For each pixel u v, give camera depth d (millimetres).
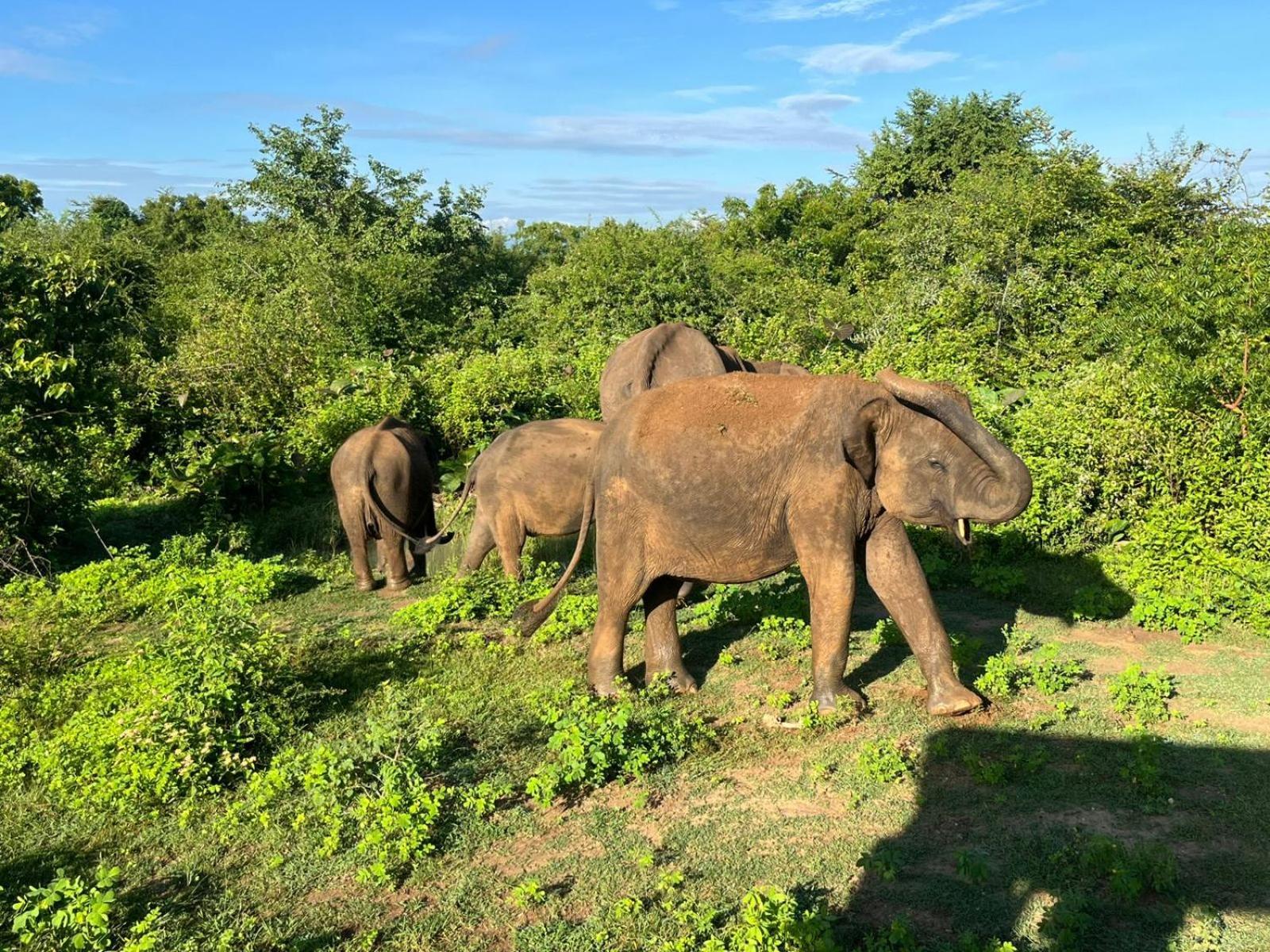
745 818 4918
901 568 6039
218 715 5844
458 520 11680
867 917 4070
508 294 34031
